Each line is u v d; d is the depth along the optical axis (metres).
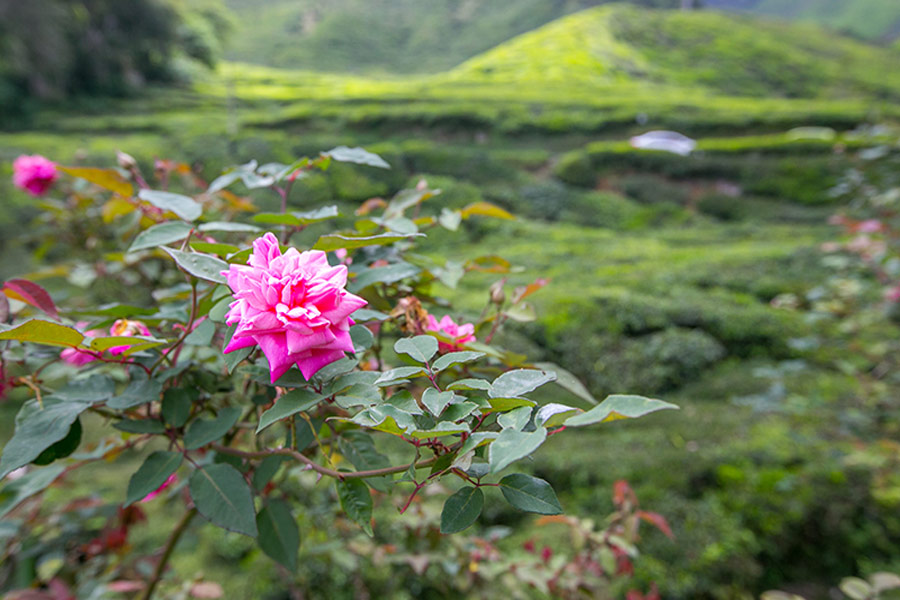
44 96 16.69
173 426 0.98
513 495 0.69
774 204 12.44
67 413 0.87
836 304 5.03
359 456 1.02
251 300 0.70
